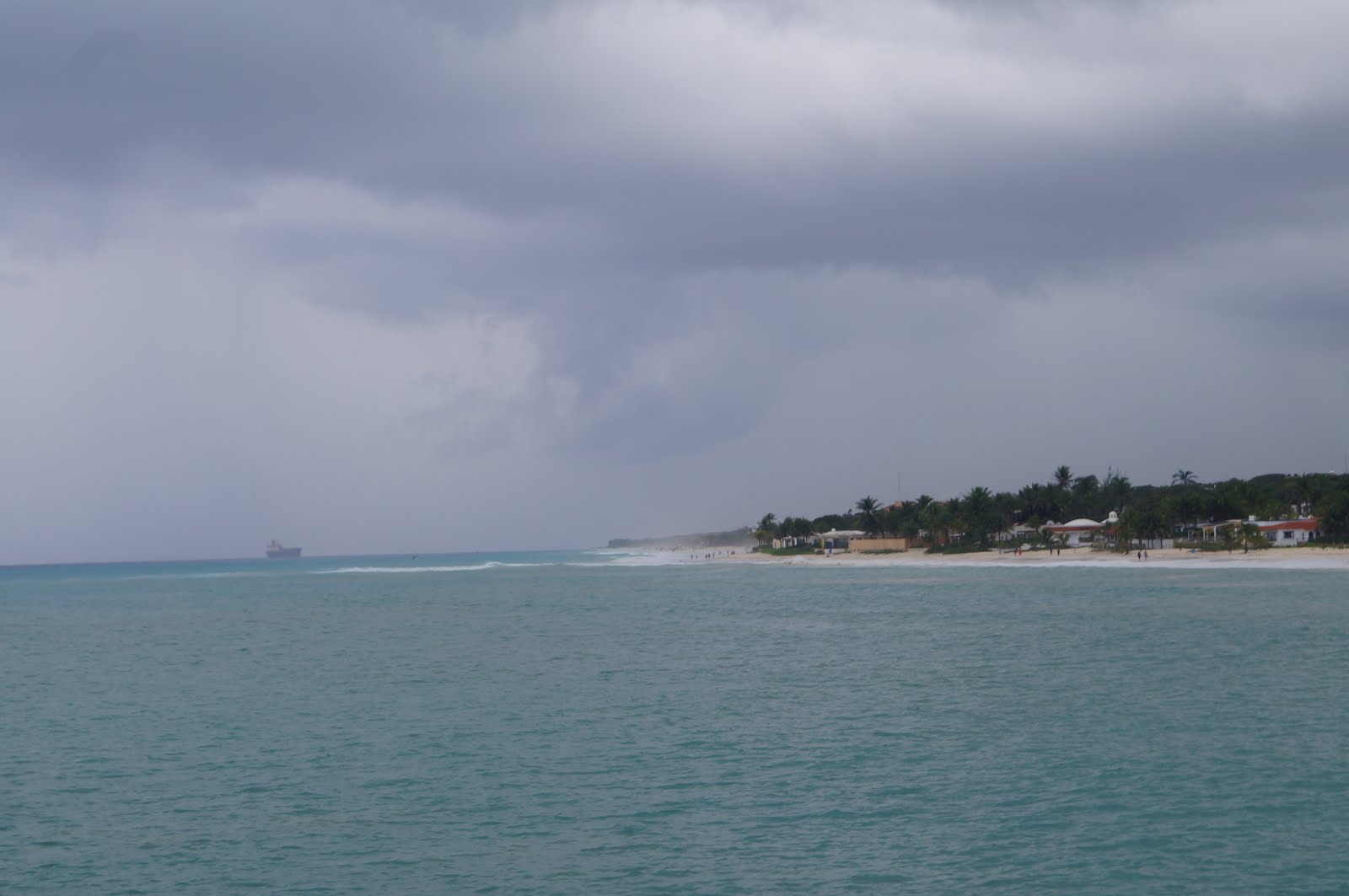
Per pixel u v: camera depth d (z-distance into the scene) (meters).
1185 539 191.25
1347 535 169.00
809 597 118.31
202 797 30.81
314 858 25.14
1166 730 37.31
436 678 55.28
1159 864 23.56
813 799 29.27
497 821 27.78
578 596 136.00
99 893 23.17
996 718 40.31
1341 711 40.19
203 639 83.69
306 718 43.62
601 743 37.09
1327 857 23.80
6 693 53.03
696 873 23.53
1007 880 22.77
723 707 43.91
